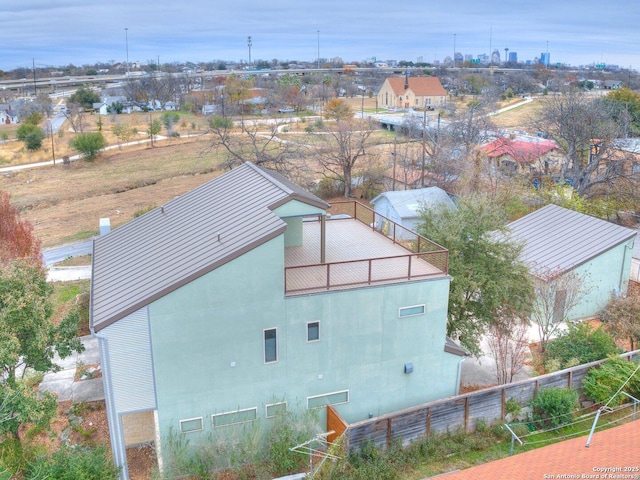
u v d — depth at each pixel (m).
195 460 15.91
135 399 15.42
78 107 112.81
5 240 28.91
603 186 47.06
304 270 17.81
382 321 17.27
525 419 18.48
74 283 32.41
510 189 41.16
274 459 15.99
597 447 12.50
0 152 82.00
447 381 18.81
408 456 16.56
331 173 58.88
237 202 18.31
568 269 25.64
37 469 13.97
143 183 64.06
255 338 15.98
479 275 20.38
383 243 20.55
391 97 133.38
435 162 50.31
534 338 24.70
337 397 17.42
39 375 19.84
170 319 15.05
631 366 19.42
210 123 71.19
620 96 74.19
